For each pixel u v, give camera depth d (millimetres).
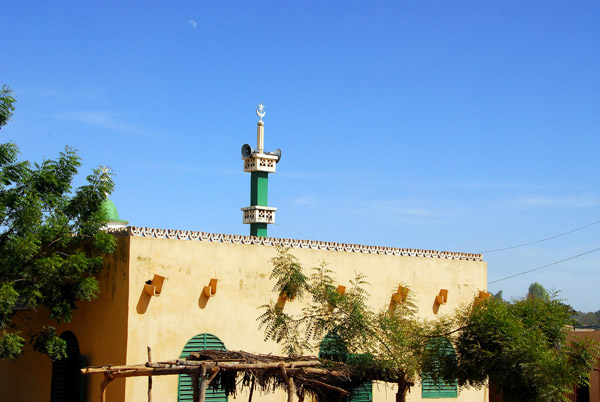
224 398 19984
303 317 20406
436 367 19594
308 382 15617
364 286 23203
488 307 19422
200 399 13617
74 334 20594
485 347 18672
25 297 18109
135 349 18516
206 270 20031
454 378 19297
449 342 19766
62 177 19359
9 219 18406
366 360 18688
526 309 19641
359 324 18906
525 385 17844
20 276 18734
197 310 19719
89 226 19109
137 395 18516
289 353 18531
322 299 19344
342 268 22766
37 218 18297
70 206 19344
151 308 18938
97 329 19641
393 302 23688
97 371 13766
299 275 19734
